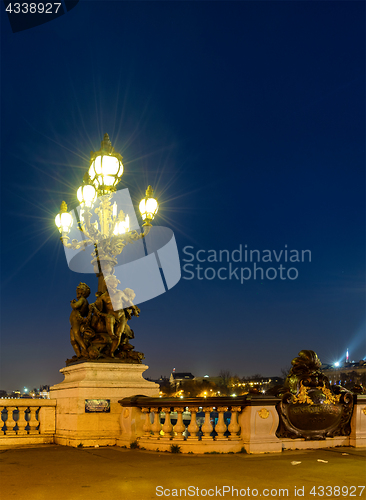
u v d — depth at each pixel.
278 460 9.20
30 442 12.56
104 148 13.10
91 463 9.09
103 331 13.05
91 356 12.49
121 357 12.92
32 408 13.09
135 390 12.43
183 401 10.67
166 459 9.45
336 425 11.23
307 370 11.29
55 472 8.20
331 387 11.62
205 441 10.31
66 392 12.67
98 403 11.99
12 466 8.85
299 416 10.83
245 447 10.20
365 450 10.62
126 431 11.66
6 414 14.16
